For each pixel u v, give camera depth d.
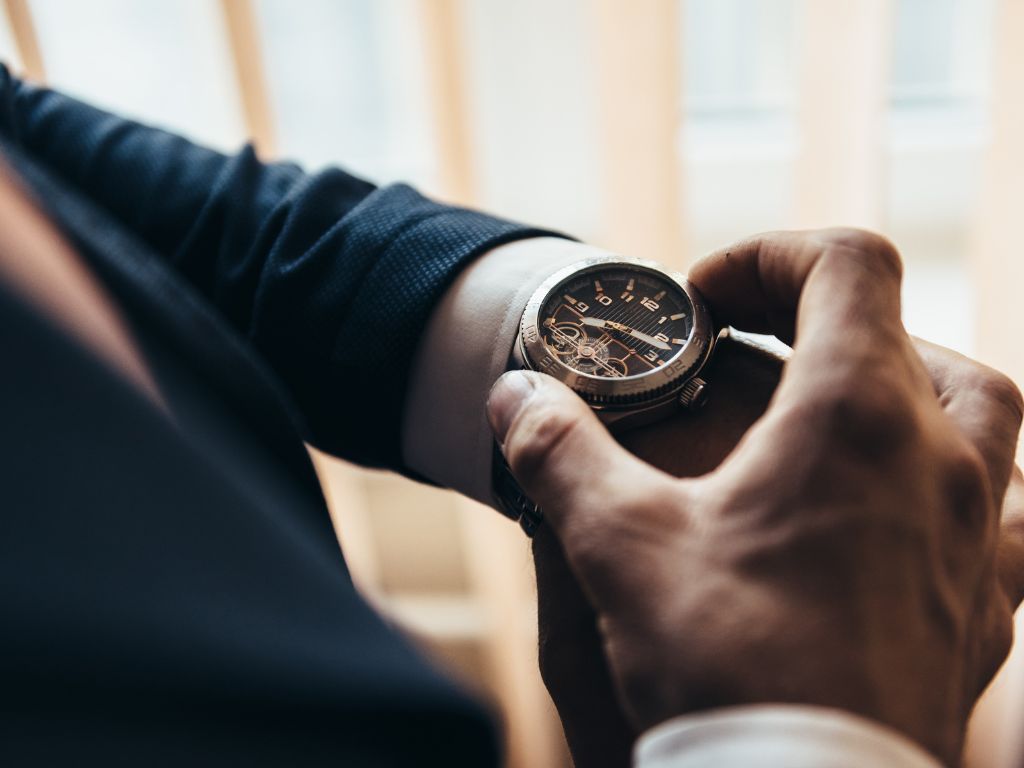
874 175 0.59
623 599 0.24
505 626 0.73
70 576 0.17
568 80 0.64
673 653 0.23
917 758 0.22
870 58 0.56
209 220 0.33
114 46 0.63
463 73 0.58
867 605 0.23
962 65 0.64
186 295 0.25
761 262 0.29
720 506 0.24
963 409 0.28
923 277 0.68
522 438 0.26
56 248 0.21
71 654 0.17
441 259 0.32
